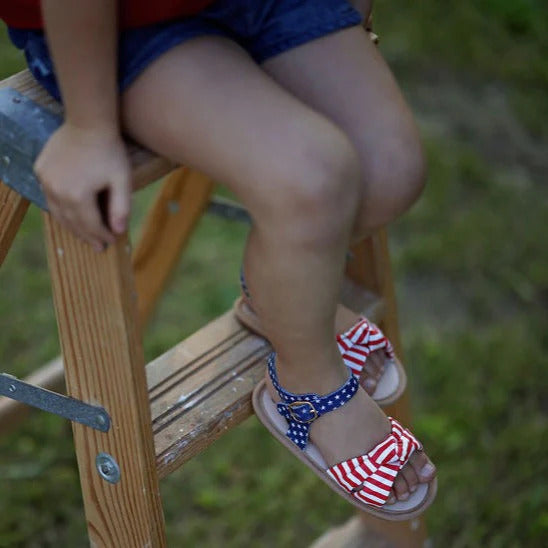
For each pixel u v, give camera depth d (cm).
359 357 131
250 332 140
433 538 195
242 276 140
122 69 104
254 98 102
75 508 199
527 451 211
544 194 280
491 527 198
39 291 242
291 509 199
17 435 209
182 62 103
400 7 345
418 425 213
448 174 281
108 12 94
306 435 121
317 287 105
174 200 183
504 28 344
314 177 99
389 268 150
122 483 118
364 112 114
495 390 223
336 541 174
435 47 331
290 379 118
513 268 257
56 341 229
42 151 99
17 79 113
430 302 248
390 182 113
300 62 115
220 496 201
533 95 317
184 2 103
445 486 204
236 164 100
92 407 114
